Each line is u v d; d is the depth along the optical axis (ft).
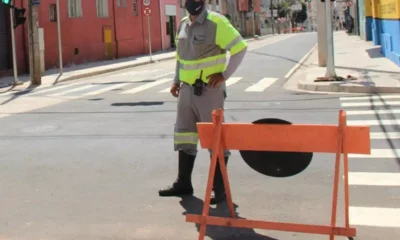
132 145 28.86
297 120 34.17
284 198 18.81
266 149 13.42
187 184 19.47
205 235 15.60
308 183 20.48
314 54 104.17
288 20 387.96
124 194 20.06
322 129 12.77
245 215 17.15
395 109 36.76
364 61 70.54
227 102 44.29
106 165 24.68
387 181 20.27
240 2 251.39
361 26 129.18
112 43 116.88
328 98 44.27
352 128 12.53
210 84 17.16
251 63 86.53
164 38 147.23
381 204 17.76
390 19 67.62
